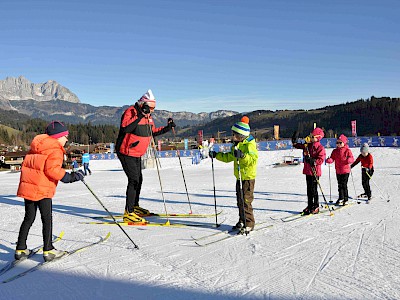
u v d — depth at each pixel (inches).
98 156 1647.4
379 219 203.0
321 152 226.5
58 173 139.4
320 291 105.9
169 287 111.9
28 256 148.0
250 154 176.1
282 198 297.0
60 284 117.6
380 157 781.3
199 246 157.2
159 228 196.1
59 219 229.1
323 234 172.2
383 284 109.7
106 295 107.9
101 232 190.1
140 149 213.5
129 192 212.4
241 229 176.4
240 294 105.2
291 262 132.6
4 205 302.7
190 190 375.9
